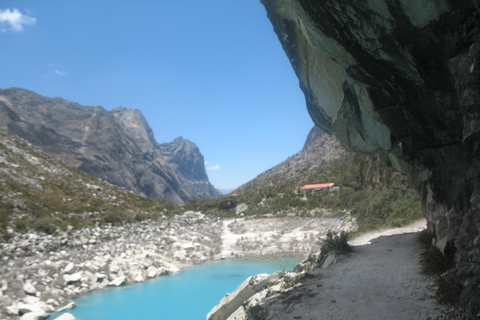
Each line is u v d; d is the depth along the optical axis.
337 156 70.50
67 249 20.27
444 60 4.47
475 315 3.74
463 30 3.95
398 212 18.22
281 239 27.97
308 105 10.72
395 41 4.83
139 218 34.41
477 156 4.01
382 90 5.98
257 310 5.89
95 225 27.88
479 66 3.55
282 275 9.45
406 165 9.80
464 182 5.72
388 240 12.64
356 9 4.89
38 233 21.55
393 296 6.15
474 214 4.22
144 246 23.77
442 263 6.86
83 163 176.25
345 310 5.66
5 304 11.78
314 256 12.30
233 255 23.03
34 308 11.72
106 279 16.48
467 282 4.34
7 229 20.52
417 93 5.36
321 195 47.53
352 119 8.18
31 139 163.75
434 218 8.43
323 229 29.47
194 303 13.44
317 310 5.80
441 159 6.27
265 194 63.53
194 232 33.25
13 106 182.62
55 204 29.47
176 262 21.27
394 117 6.21
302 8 5.68
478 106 3.59
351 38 5.42
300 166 82.06
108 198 39.19
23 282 13.92
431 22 4.20
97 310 12.66
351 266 8.91
